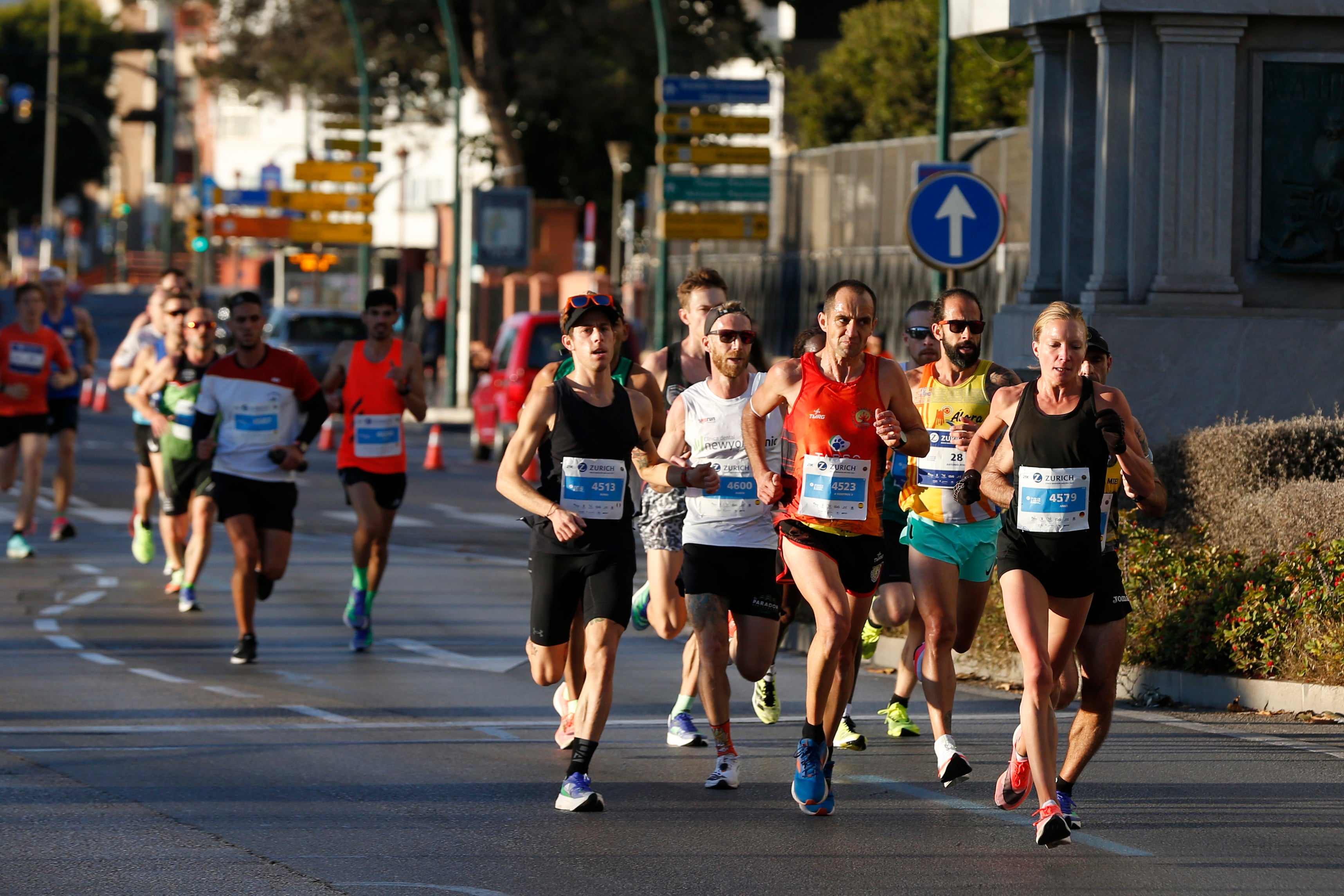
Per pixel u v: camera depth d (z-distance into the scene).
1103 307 55.66
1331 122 56.19
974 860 25.75
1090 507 26.77
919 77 157.12
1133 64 56.53
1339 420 49.31
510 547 70.25
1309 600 38.31
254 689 40.03
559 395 29.52
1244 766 32.09
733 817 28.41
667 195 124.69
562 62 182.75
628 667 43.94
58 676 41.16
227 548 66.69
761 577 30.80
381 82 190.38
